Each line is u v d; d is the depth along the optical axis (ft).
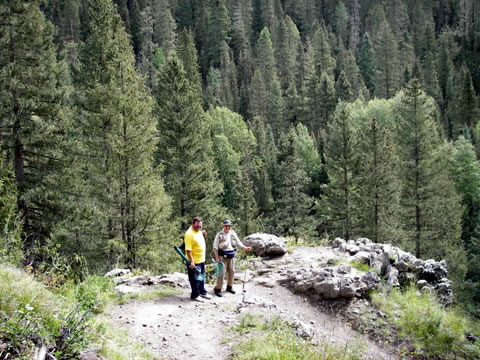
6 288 20.97
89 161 66.39
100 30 80.79
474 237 143.23
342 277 37.73
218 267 34.71
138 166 63.62
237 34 392.27
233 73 319.88
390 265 42.55
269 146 207.41
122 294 33.19
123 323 27.84
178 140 87.40
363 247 47.16
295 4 491.72
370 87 353.92
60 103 69.51
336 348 28.53
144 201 62.75
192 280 33.06
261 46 344.49
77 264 53.78
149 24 343.67
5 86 64.39
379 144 101.09
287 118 292.20
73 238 63.10
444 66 361.92
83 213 62.75
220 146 168.55
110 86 61.77
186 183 88.17
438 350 33.01
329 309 35.81
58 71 70.95
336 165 111.86
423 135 98.53
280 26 380.99
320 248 49.73
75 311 21.29
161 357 23.72
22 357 16.33
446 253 104.63
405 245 98.27
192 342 26.03
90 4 83.76
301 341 27.78
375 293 37.78
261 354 23.91
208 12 400.88
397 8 463.42
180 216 87.92
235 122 200.13
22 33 66.18
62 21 265.95
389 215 100.37
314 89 277.44
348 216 110.42
